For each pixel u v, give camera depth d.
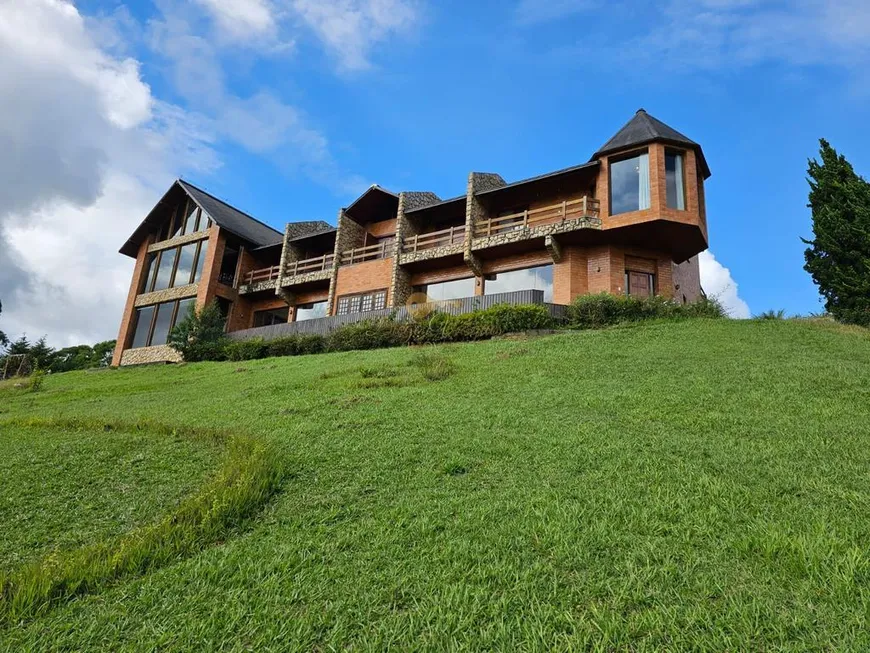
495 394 9.45
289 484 5.34
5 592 3.43
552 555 3.60
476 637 2.81
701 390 8.54
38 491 5.66
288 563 3.68
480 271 22.31
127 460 6.71
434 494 4.89
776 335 12.78
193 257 30.16
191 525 4.26
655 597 3.08
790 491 4.53
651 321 16.05
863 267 17.23
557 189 21.91
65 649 2.91
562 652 2.64
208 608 3.21
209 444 7.29
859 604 2.89
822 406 7.26
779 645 2.63
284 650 2.80
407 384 11.19
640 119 20.86
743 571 3.30
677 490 4.64
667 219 18.28
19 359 32.41
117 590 3.45
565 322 17.48
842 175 19.14
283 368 16.80
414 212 24.89
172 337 24.45
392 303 23.44
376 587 3.35
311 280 27.06
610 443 6.14
